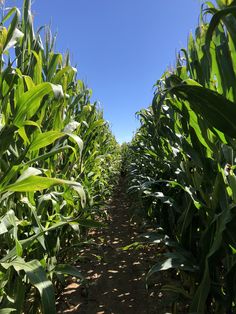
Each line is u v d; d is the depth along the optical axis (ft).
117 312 8.52
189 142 6.74
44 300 4.05
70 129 6.54
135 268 11.46
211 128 4.96
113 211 22.65
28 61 6.56
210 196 6.16
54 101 6.86
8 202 5.15
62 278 6.25
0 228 4.40
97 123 9.44
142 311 8.49
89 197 11.21
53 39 8.21
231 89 4.97
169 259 5.80
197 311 4.87
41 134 4.50
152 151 11.25
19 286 4.77
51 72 7.14
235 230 4.89
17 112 4.39
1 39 5.02
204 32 6.07
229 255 5.27
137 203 14.44
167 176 10.46
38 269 4.32
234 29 4.53
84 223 5.80
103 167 20.10
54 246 7.02
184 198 7.86
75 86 11.40
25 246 4.86
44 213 6.89
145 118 11.37
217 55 5.00
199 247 6.23
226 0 5.02
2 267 4.70
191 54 6.52
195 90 4.19
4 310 4.03
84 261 11.98
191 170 7.61
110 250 13.58
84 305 8.86
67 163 8.15
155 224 10.57
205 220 6.17
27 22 6.55
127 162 36.91
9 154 5.66
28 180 3.93
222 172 5.39
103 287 10.00
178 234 7.36
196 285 6.69
